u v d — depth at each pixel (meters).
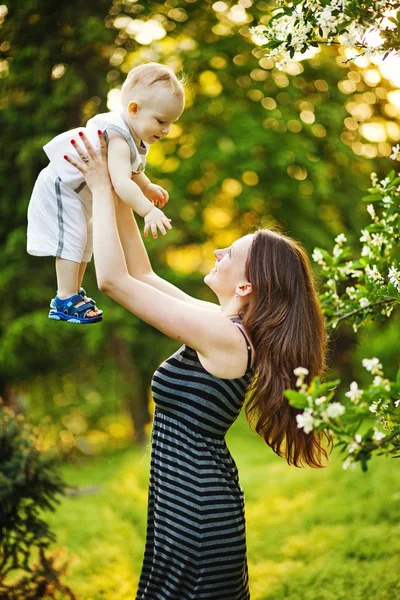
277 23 3.13
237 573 2.88
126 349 15.16
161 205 3.40
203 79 14.99
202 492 2.82
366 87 15.82
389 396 2.38
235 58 14.84
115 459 14.83
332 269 4.10
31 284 13.70
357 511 7.51
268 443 3.12
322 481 8.74
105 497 10.20
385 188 3.83
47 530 5.95
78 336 14.02
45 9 13.20
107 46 13.85
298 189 14.83
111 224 2.88
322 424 2.37
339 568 6.22
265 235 3.17
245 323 3.03
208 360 2.91
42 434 6.30
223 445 2.97
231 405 2.93
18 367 14.09
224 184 15.31
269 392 2.99
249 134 14.01
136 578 6.86
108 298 13.77
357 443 2.38
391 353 11.60
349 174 15.77
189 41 14.72
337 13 2.98
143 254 3.33
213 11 14.72
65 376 15.58
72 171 3.06
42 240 3.12
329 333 4.03
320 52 15.43
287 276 3.08
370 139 16.02
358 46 3.00
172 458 2.88
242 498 2.99
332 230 15.44
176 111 3.06
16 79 13.62
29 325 13.41
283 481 9.33
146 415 16.03
